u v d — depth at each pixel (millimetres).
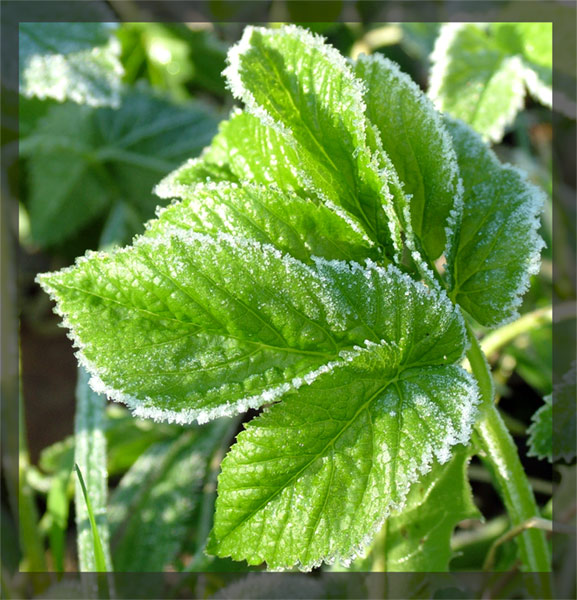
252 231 212
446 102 350
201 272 200
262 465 204
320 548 204
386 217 213
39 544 341
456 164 226
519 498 248
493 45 356
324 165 217
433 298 209
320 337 205
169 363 200
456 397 209
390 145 226
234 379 202
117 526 348
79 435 311
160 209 214
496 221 232
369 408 208
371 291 206
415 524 268
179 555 350
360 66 228
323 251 214
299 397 204
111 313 199
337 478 205
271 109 216
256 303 202
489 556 273
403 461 205
